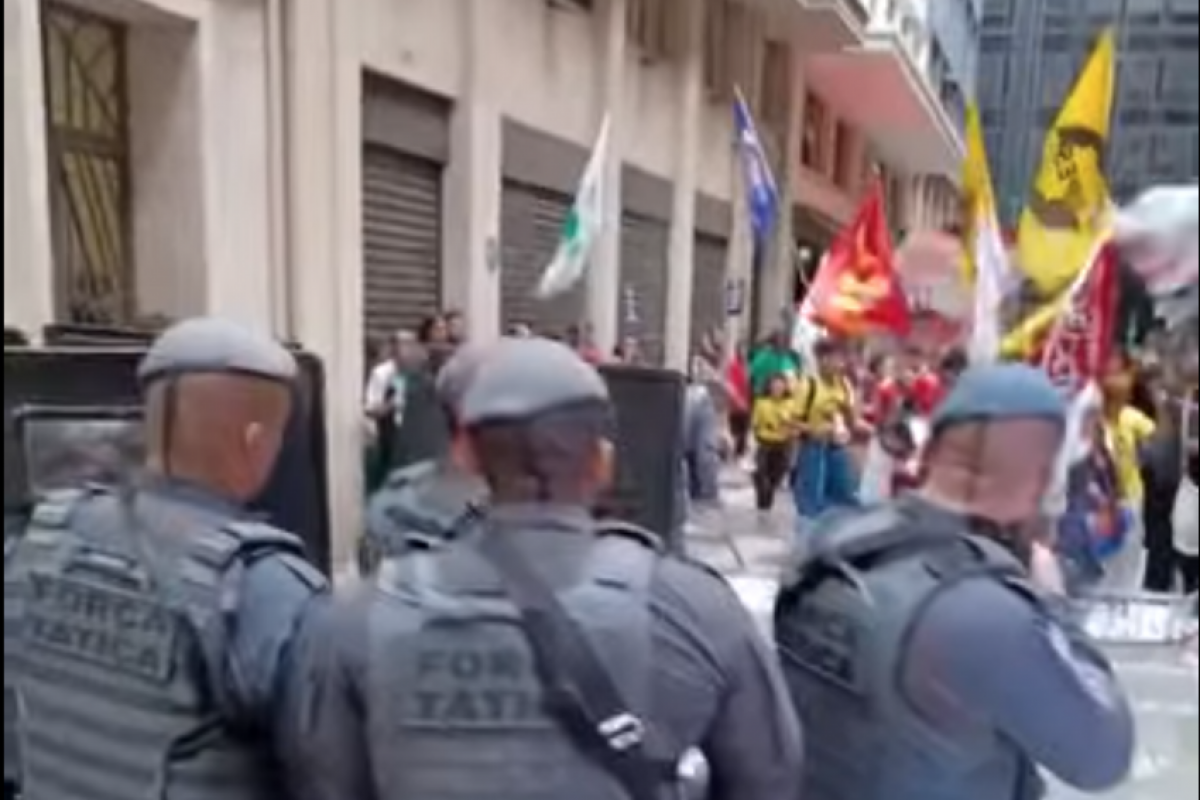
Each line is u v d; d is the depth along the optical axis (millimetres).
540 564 966
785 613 1058
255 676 1029
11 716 1111
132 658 1057
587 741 940
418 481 1053
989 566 877
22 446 1139
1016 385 788
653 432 1253
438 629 963
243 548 1075
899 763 934
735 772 1014
